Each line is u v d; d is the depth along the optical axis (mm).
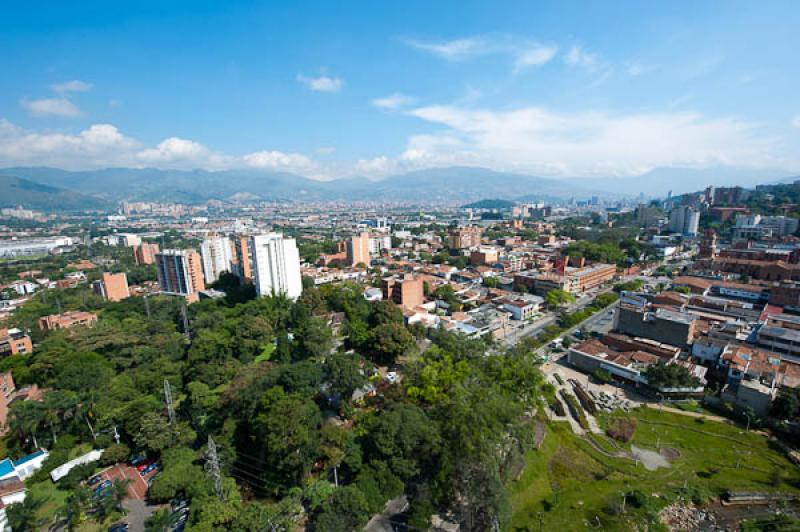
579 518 59938
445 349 95688
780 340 98625
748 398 83438
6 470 69562
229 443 70812
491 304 155625
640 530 57344
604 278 194000
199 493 59750
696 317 116312
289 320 135000
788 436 76625
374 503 57875
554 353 119438
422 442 64812
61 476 69875
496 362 86125
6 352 116500
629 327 119125
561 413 88000
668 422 83688
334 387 84375
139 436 72438
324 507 56531
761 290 140250
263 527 53969
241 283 194375
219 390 89500
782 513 60156
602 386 99188
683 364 97500
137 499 64875
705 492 64250
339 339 125375
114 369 105750
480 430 56344
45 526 60719
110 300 181125
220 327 123250
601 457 73812
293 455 62531
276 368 84812
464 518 59812
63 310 162875
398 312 123812
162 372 96750
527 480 67688
